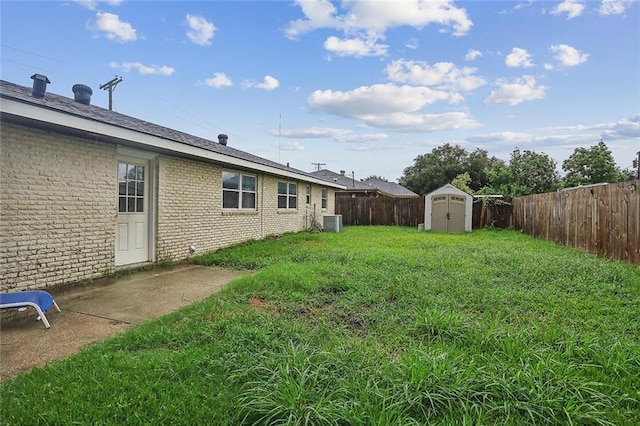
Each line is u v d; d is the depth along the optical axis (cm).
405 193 3312
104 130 545
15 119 457
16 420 207
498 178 2448
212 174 929
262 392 229
